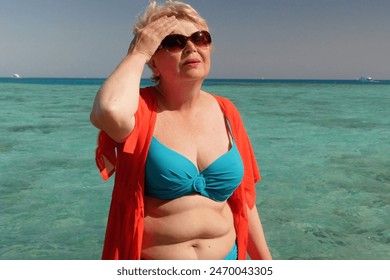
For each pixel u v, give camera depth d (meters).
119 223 1.69
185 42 1.62
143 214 1.65
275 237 4.64
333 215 5.36
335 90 58.31
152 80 1.78
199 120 1.78
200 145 1.74
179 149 1.68
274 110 22.58
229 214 1.89
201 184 1.70
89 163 8.58
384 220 5.17
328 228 4.91
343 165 8.47
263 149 10.57
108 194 6.32
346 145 11.16
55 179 7.23
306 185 6.87
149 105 1.69
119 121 1.41
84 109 21.98
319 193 6.38
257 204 5.82
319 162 8.80
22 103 26.28
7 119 16.91
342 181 7.14
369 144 11.31
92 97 34.66
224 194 1.77
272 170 8.04
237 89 61.41
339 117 18.72
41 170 7.91
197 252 1.74
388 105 26.77
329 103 28.95
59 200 6.00
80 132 13.41
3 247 4.34
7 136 12.44
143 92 1.74
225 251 1.82
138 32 1.58
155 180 1.65
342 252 4.25
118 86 1.44
